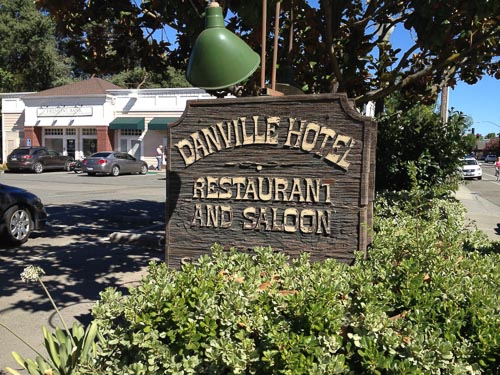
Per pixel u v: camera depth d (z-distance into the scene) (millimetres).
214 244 3248
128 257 7586
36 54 40594
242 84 6258
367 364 1988
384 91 6379
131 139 32531
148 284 2533
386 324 2135
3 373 3682
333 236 3127
